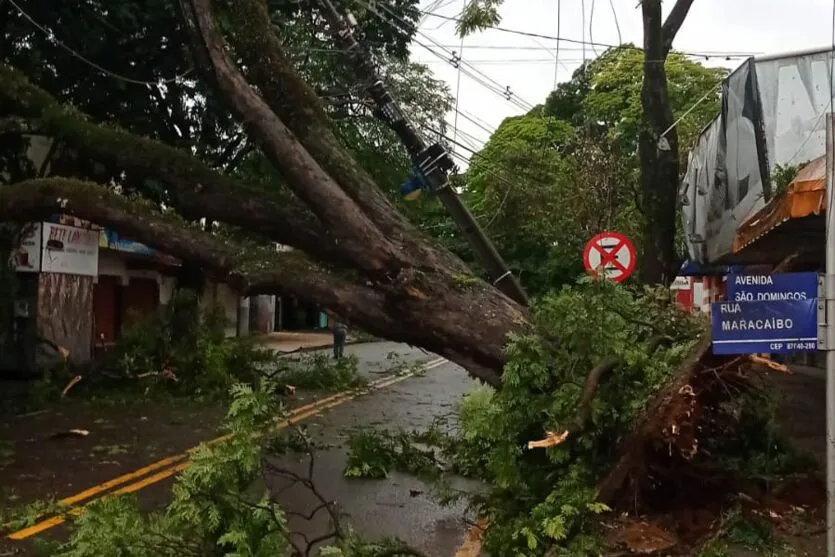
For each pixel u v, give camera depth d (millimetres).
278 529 4570
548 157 25266
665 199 12383
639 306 6879
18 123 8859
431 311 7328
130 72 14078
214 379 14133
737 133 13578
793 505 6445
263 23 8453
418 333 7445
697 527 5898
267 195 8047
